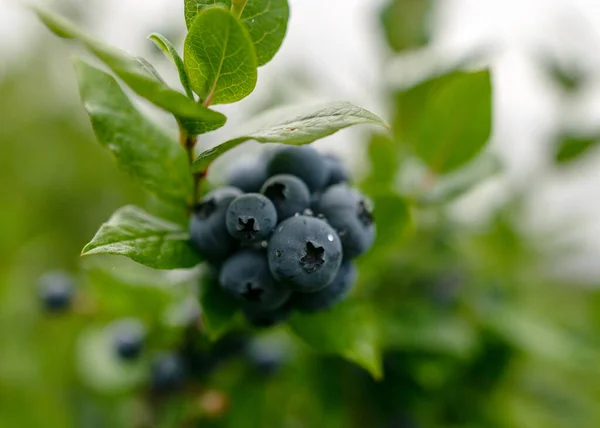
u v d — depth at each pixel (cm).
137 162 36
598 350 55
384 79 53
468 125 41
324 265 33
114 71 31
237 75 33
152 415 43
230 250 35
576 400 56
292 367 47
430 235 49
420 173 44
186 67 34
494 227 58
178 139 36
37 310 60
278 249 33
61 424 55
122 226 35
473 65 46
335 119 32
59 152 84
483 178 43
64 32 31
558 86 59
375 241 39
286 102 52
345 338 37
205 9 33
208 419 43
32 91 88
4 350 58
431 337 45
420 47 54
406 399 46
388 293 48
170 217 37
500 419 49
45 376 57
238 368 44
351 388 46
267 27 34
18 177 81
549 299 67
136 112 36
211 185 37
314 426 48
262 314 35
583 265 67
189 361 41
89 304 46
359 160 50
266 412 46
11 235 68
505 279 59
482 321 49
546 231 62
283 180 34
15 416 56
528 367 55
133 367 43
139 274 43
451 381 49
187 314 41
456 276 50
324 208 35
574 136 56
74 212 82
